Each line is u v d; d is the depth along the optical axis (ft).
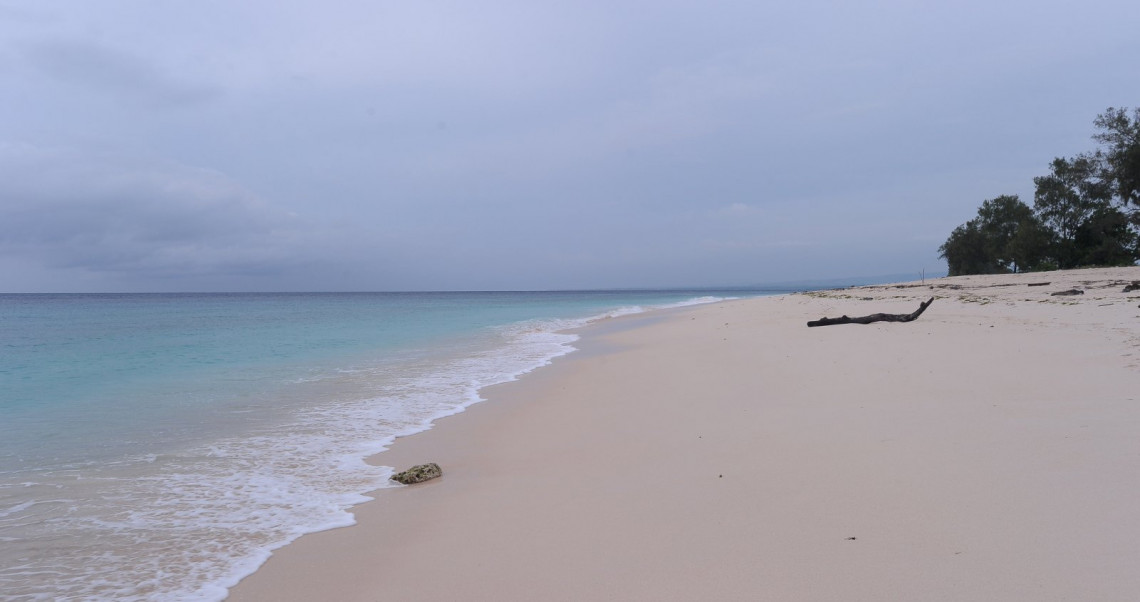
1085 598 10.36
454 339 80.07
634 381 40.29
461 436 28.89
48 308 200.54
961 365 32.60
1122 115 151.23
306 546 16.66
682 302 220.84
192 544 16.90
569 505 18.24
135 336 84.84
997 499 14.62
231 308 197.26
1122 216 152.46
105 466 24.08
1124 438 17.71
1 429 30.07
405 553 15.85
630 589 12.63
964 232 198.80
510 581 13.66
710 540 14.49
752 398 30.50
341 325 107.34
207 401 37.37
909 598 10.97
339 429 30.35
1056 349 33.83
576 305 210.59
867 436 21.24
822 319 61.21
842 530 14.14
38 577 15.03
